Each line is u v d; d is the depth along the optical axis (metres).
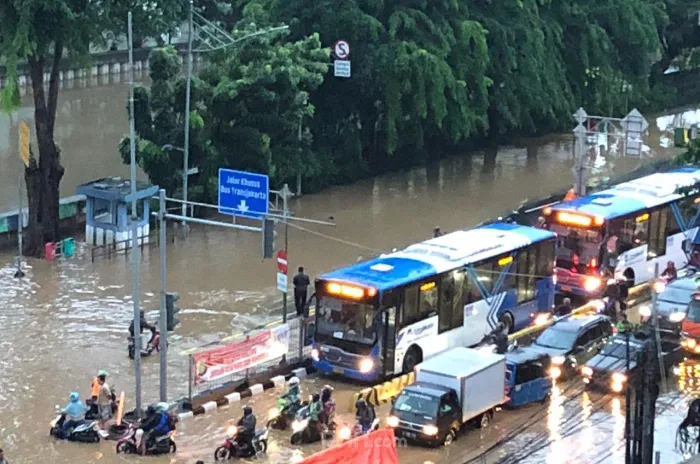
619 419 50.47
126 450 45.72
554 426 49.66
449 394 47.28
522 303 62.22
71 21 74.19
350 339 53.72
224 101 86.88
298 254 77.06
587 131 97.38
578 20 114.25
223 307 65.69
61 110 138.12
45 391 52.28
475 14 104.44
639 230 68.75
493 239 61.06
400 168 105.75
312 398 47.84
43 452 45.66
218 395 51.91
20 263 71.06
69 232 81.62
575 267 66.50
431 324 56.12
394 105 96.00
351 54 95.75
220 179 65.44
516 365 51.44
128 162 86.06
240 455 45.38
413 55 95.38
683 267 72.44
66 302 65.75
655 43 119.06
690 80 138.75
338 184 99.12
